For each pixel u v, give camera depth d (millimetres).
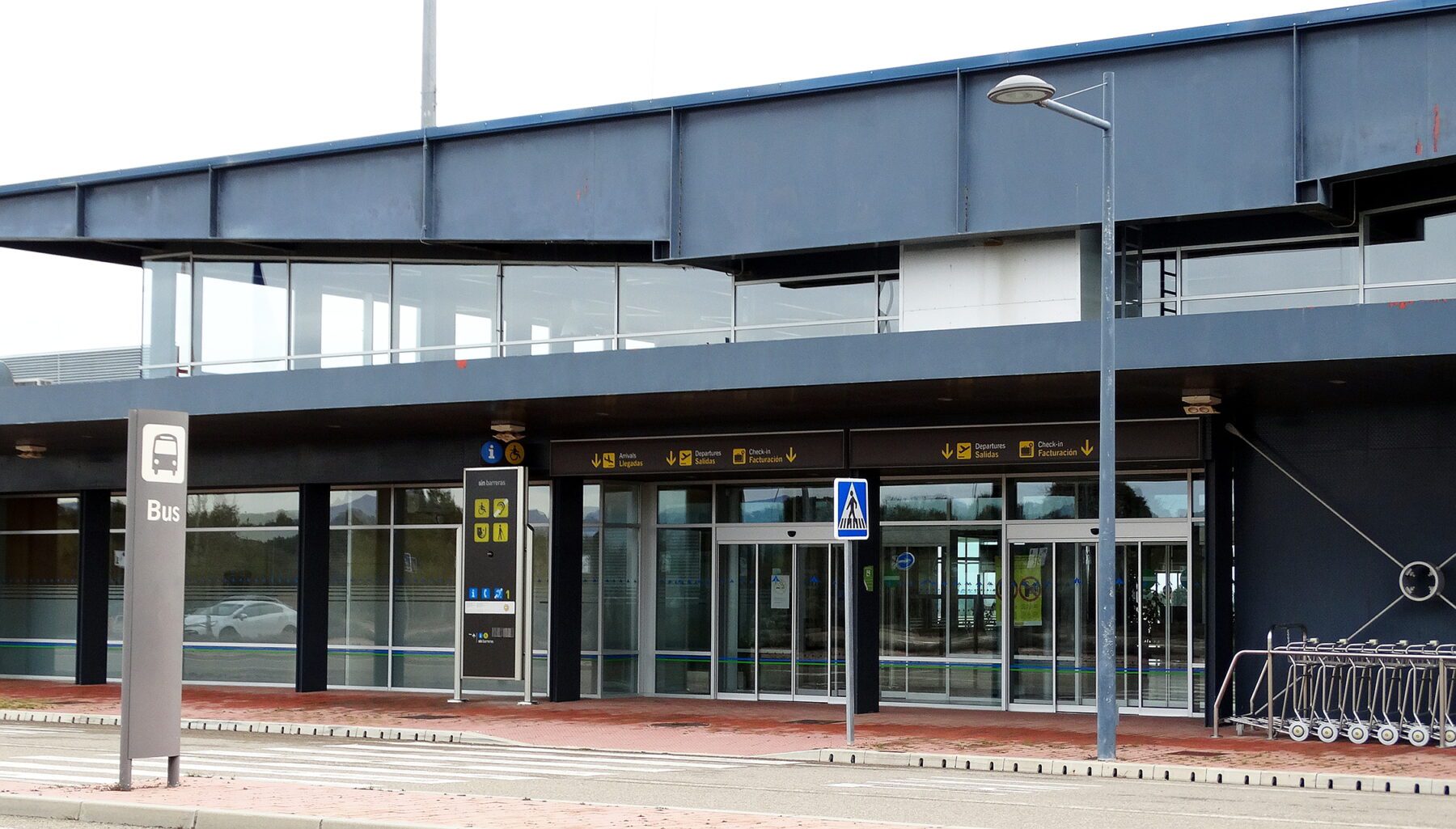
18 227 28125
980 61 21266
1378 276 20328
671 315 24984
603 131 23922
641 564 26438
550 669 24859
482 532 24062
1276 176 19516
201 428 25500
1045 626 23547
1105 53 20562
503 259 26203
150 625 13148
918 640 24453
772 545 25562
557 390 21312
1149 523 22797
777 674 25312
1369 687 19234
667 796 13633
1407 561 19625
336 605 27844
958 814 12430
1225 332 17703
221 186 26688
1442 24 18484
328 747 18812
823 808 12789
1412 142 18562
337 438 26578
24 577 30953
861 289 23516
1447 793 14648
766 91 22625
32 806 12141
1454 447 19500
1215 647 20234
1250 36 19734
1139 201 20344
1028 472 23562
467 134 24672
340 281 27344
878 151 22062
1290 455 20469
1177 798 13891
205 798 12406
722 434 23531
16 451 29297
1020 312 21625
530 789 14062
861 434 22469
